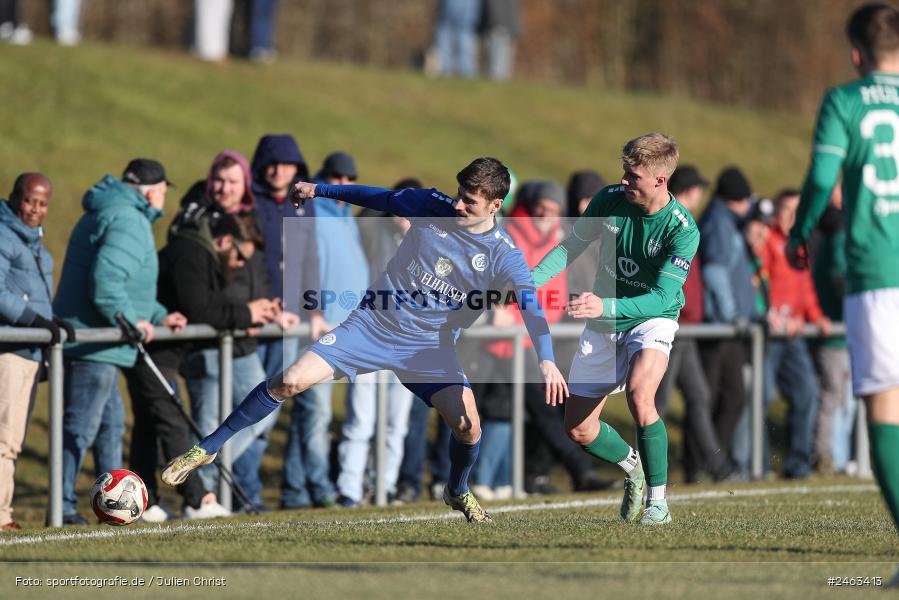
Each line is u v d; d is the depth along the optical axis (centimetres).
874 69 1686
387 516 2442
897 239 1634
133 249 2572
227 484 2752
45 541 1933
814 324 3659
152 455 2719
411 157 6184
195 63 6794
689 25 9425
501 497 3184
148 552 1741
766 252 3725
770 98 9506
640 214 2097
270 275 2884
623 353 2130
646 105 8050
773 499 2839
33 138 5153
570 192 3209
